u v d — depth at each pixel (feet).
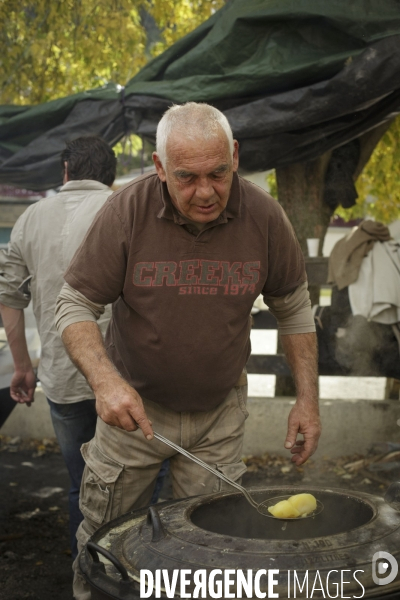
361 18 12.97
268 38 13.87
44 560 11.84
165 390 7.89
